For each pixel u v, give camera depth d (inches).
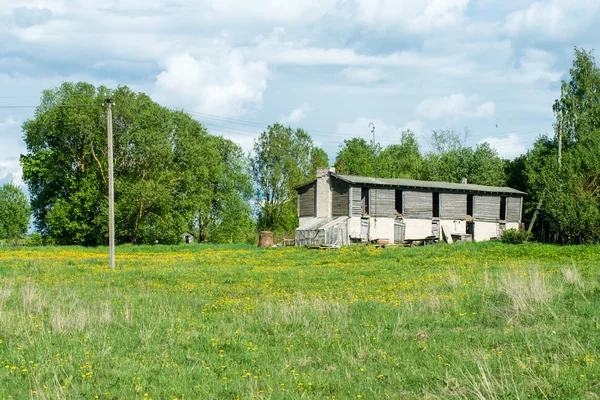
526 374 396.5
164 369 430.3
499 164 3142.2
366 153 4229.8
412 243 2199.8
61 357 454.3
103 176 2544.3
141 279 1068.5
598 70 2474.2
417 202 2415.1
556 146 2659.9
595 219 1724.9
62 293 807.1
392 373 416.2
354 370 426.9
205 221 3282.5
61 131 2517.2
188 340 522.0
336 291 871.1
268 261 1515.7
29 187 2726.4
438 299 687.7
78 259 1531.7
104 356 455.2
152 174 2566.4
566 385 365.1
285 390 380.5
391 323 579.5
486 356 438.0
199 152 2787.9
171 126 2802.7
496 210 2610.7
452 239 2466.8
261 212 3459.6
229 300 784.3
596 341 468.4
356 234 2260.1
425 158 3946.9
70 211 2556.6
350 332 552.7
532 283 684.1
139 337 523.5
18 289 837.8
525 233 1904.5
